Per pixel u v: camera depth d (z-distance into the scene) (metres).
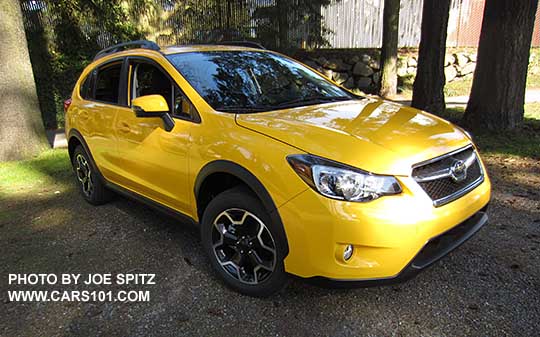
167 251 3.45
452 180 2.49
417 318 2.51
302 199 2.26
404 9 13.68
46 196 4.89
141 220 4.09
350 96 3.61
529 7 6.07
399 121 2.81
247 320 2.55
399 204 2.21
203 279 3.02
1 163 6.21
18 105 6.31
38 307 2.79
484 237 3.43
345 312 2.59
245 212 2.61
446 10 7.19
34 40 8.94
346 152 2.30
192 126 2.92
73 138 4.52
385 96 11.48
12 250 3.59
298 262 2.35
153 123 3.21
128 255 3.42
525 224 3.64
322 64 12.15
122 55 3.86
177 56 3.40
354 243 2.18
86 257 3.42
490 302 2.63
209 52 3.60
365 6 13.12
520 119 6.53
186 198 3.04
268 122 2.66
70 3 9.28
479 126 6.65
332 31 12.59
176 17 10.97
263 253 2.62
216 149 2.69
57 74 9.13
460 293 2.72
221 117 2.80
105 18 9.78
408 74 13.00
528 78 13.57
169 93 3.24
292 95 3.36
